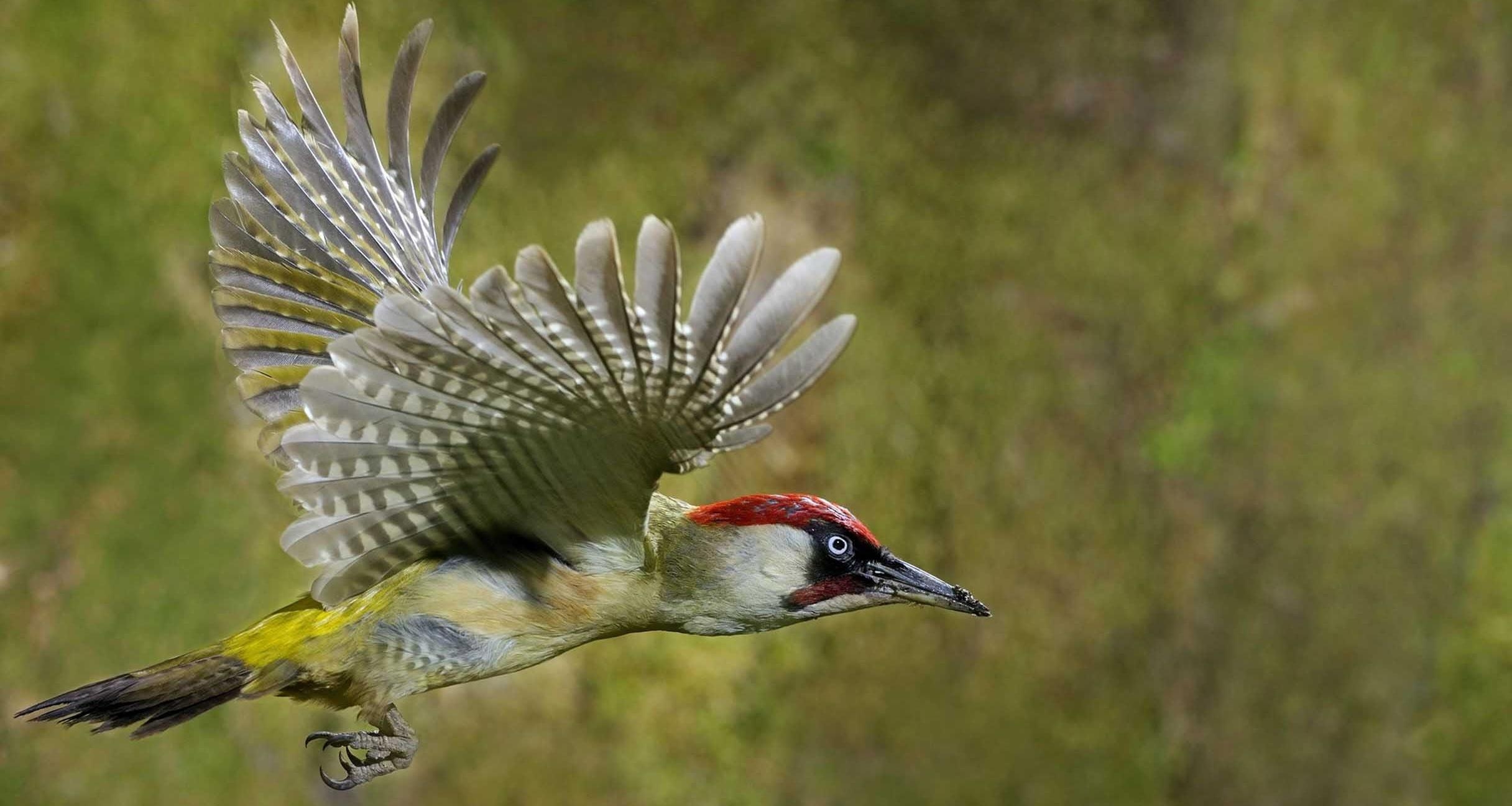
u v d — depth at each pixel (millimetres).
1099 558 16844
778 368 5273
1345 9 19156
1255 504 17719
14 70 12258
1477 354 19016
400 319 5227
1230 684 17234
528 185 14508
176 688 5938
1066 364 17109
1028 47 17547
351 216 6699
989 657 16250
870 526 15805
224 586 12281
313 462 5609
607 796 14008
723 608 6691
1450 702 17906
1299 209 18578
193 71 12977
